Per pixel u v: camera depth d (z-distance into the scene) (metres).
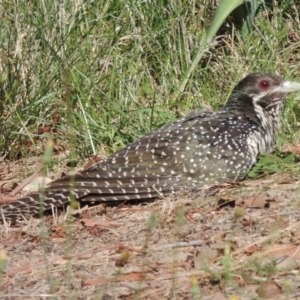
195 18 15.45
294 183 11.24
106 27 15.25
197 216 10.43
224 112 12.08
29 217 10.71
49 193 10.89
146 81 14.70
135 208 10.97
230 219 10.23
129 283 8.66
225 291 8.23
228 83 14.52
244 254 9.15
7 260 9.56
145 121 13.66
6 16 14.84
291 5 15.78
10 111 13.73
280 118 12.70
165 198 11.10
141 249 9.48
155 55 15.06
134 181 11.09
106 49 14.76
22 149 13.57
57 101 13.99
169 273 8.84
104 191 10.95
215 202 10.80
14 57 14.01
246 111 12.03
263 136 11.98
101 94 14.29
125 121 13.50
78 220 10.62
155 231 10.08
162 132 11.55
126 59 14.81
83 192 10.88
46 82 14.01
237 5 14.72
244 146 11.56
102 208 10.96
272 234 9.31
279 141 12.79
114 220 10.59
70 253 9.52
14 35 14.34
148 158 11.24
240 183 11.44
